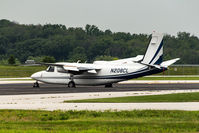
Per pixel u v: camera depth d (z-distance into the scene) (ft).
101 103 306.76
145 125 205.57
